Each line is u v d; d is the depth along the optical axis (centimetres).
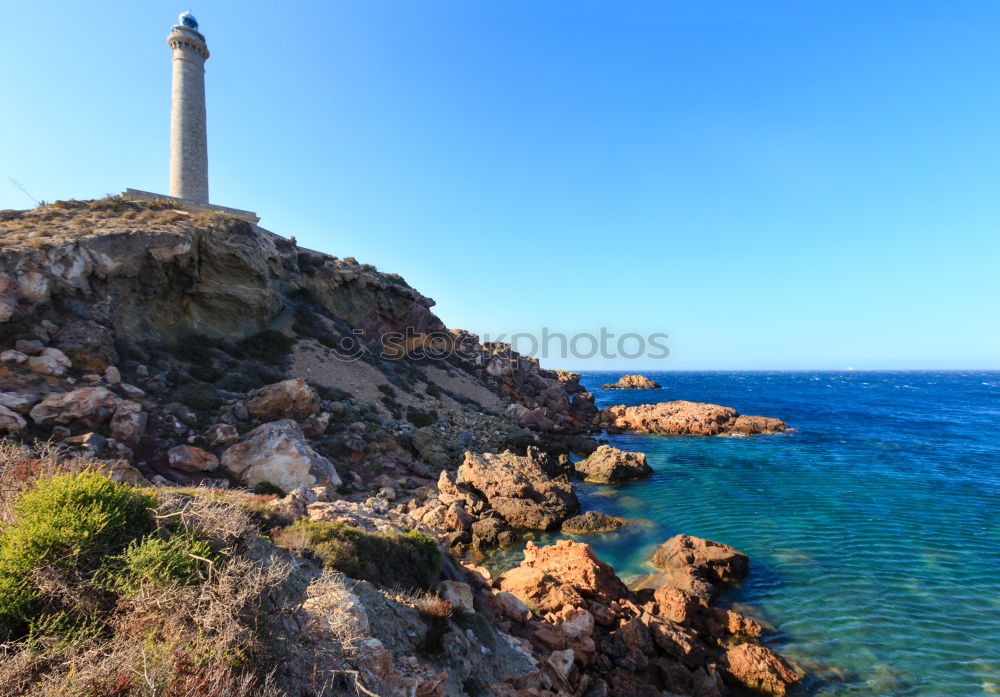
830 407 7875
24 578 530
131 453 1772
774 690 1220
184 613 532
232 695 471
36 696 427
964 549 2052
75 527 582
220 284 3522
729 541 2173
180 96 4572
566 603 1461
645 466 3441
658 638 1374
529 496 2597
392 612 895
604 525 2394
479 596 1303
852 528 2306
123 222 3219
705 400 9381
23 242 2414
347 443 2641
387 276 6347
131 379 2348
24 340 2028
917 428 5491
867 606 1606
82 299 2478
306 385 2745
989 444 4456
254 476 2003
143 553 588
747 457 3984
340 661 621
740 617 1498
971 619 1519
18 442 1556
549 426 5222
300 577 834
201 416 2350
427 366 5622
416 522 1891
